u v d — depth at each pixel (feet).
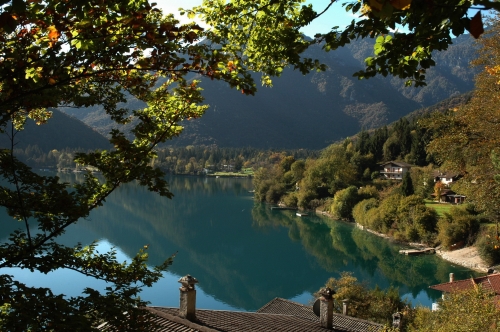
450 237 168.45
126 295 22.04
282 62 23.79
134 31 17.08
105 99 24.48
